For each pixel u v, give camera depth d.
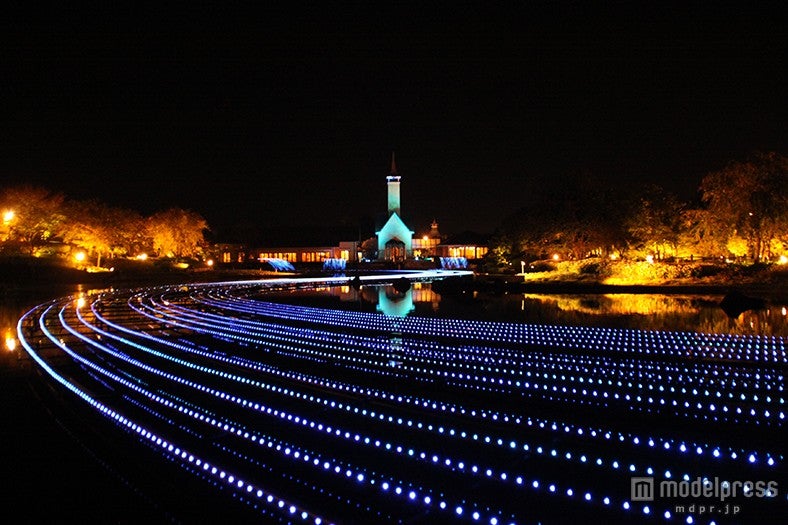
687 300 33.38
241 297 42.12
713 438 9.62
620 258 54.28
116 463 8.62
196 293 45.72
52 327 23.25
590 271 50.16
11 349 17.84
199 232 87.25
